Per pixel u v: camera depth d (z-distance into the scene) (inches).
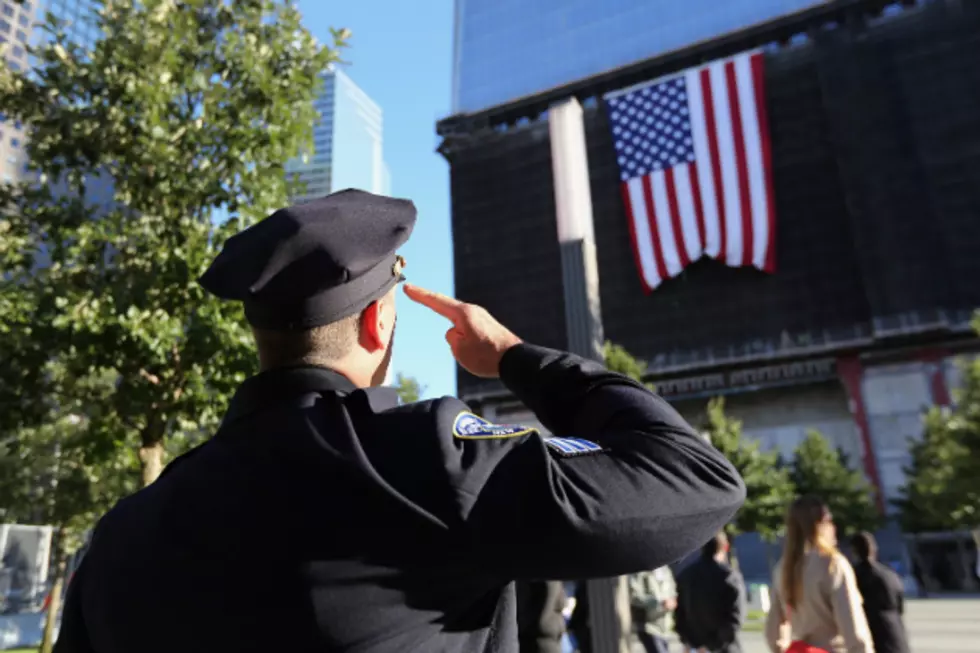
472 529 28.0
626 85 2561.5
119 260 279.9
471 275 2529.5
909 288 1911.9
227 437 34.1
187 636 29.2
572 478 29.3
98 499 585.9
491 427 32.6
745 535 1905.8
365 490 28.8
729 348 2124.8
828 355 2030.0
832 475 1675.7
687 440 32.8
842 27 2164.1
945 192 1936.5
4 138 2066.9
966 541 1611.7
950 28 2034.9
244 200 295.1
